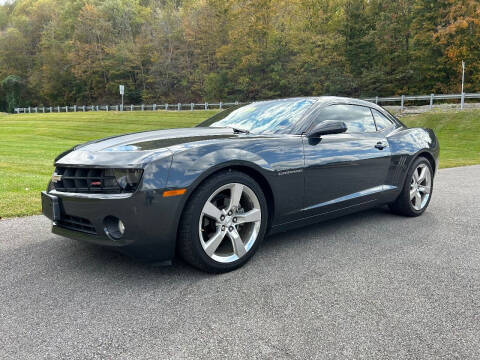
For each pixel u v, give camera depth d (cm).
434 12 4019
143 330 179
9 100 7781
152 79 6325
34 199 488
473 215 418
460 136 1773
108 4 7638
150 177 216
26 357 157
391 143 375
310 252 292
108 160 230
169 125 2792
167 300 210
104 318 190
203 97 5669
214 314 194
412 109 2505
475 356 158
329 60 4344
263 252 293
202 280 238
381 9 4612
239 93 5034
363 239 326
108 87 6825
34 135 2364
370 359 156
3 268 258
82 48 6912
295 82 4525
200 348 164
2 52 7956
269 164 264
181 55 6259
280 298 213
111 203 218
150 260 229
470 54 3794
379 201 365
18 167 865
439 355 159
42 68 7444
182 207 223
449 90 4034
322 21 4931
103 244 224
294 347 165
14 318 190
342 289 224
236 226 255
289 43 4788
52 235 338
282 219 282
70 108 5450
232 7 5662
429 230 355
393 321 187
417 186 412
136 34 7700
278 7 5141
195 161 230
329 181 307
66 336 173
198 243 233
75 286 229
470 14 3812
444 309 200
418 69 4156
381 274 248
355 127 353
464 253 290
